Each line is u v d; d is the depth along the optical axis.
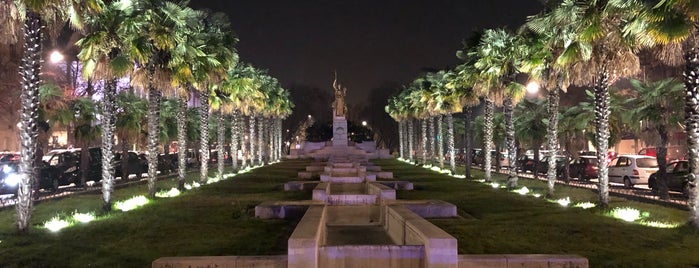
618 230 11.79
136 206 16.73
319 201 14.84
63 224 12.85
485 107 27.91
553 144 19.20
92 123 26.77
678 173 20.56
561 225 12.54
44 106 21.23
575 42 14.57
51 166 24.69
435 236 7.36
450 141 35.41
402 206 11.60
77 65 28.38
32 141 11.90
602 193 15.66
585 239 10.76
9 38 13.28
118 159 32.47
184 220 13.52
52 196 20.56
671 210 15.09
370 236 11.24
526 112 34.38
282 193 20.97
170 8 17.55
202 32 23.30
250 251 9.66
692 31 11.06
